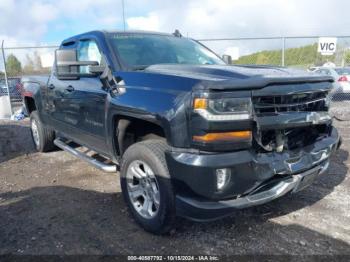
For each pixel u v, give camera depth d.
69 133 4.74
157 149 2.87
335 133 3.46
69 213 3.56
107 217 3.45
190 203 2.61
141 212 3.14
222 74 2.82
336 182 4.34
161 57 3.88
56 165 5.30
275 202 3.72
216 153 2.51
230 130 2.49
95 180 4.54
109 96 3.42
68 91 4.41
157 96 2.82
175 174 2.64
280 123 2.66
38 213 3.59
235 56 10.22
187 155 2.56
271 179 2.77
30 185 4.46
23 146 6.71
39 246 2.95
